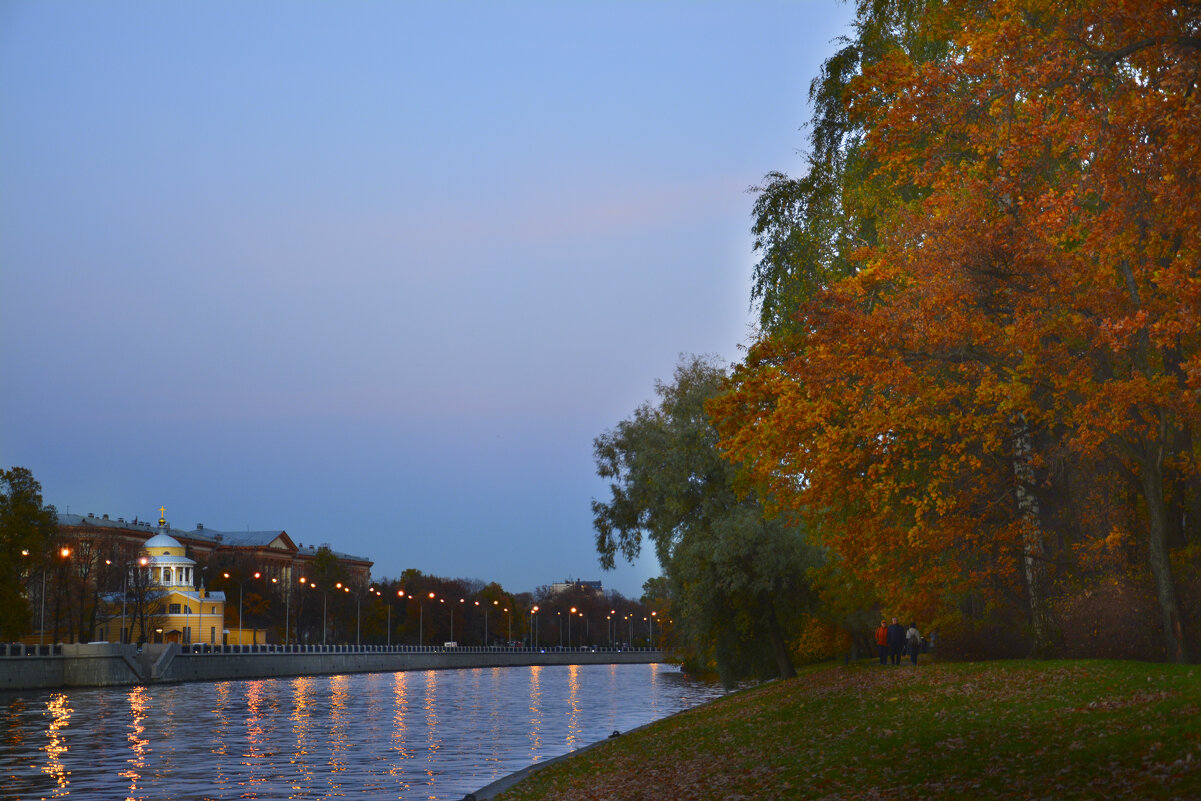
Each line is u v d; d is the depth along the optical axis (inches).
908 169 1167.6
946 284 1126.4
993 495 1390.3
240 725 2359.7
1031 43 1024.9
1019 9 1066.7
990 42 1038.4
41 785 1373.0
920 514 1315.2
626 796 970.7
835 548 1444.4
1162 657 1280.8
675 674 5944.9
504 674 6195.9
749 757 1070.4
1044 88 1020.5
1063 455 1227.2
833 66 1427.2
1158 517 1175.6
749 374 1299.2
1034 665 1259.2
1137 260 1082.7
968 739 905.5
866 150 1151.0
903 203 1289.4
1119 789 663.1
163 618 6801.2
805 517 1453.0
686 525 2394.2
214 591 7347.4
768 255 1471.5
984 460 1349.7
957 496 1339.8
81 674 3988.7
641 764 1190.9
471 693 3826.3
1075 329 1117.7
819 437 1207.6
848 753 954.1
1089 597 1334.9
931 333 1136.2
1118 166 969.5
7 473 3890.3
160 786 1359.5
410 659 7047.2
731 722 1401.3
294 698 3462.1
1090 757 755.4
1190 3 920.3
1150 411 1137.4
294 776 1453.0
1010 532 1354.6
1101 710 914.7
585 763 1302.9
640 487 2539.4
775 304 1453.0
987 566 1443.2
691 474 2365.9
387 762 1624.0
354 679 5285.4
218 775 1469.0
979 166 1095.6
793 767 948.6
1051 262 1071.0
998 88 1056.8
